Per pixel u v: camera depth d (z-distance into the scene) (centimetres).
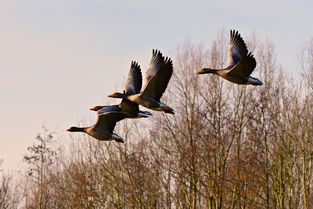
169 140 4359
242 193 4297
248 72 2722
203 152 4119
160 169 4194
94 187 4253
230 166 4169
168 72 2611
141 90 2702
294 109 4572
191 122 4181
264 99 4362
